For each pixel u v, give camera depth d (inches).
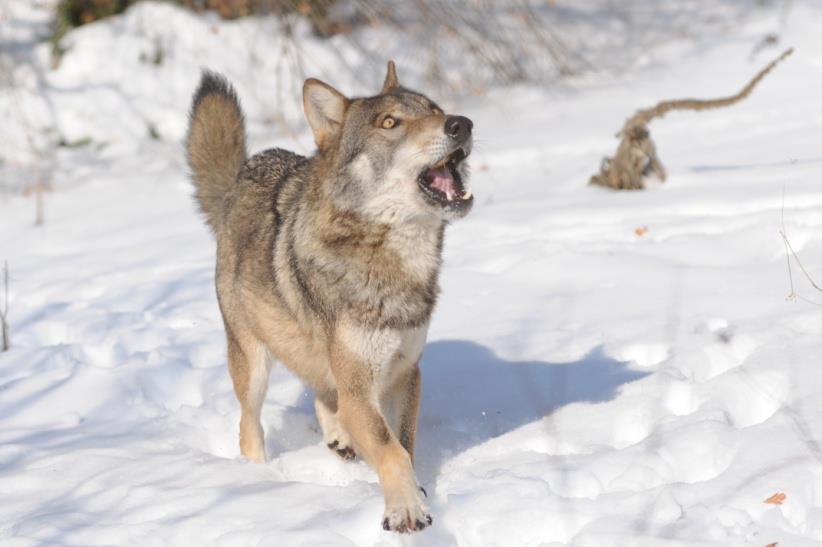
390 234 544.7
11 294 991.6
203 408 691.4
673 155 1253.1
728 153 1216.8
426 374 708.0
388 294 545.3
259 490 534.6
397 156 540.7
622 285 815.1
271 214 628.7
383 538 486.9
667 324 718.5
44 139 1621.6
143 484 545.3
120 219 1277.1
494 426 623.2
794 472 466.6
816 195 939.3
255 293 620.1
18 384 733.9
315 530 475.2
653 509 453.7
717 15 2144.4
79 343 838.5
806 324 677.3
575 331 736.3
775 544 414.0
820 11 2033.7
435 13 1738.4
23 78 1712.6
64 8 1785.2
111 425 663.1
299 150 1475.1
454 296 850.8
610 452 524.7
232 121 727.7
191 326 868.6
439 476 551.8
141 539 486.0
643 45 1995.6
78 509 523.8
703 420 546.3
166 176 1476.4
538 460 532.4
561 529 456.1
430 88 1745.8
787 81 1614.2
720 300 751.1
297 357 609.9
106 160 1581.0
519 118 1622.8
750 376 601.3
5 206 1386.6
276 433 679.7
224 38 1803.6
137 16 1796.3
